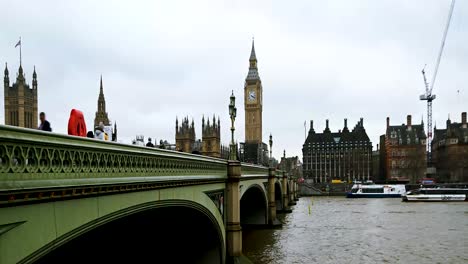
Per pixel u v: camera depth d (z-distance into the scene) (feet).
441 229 171.94
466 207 286.25
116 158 35.04
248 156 430.20
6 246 23.03
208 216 72.08
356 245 133.08
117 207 36.14
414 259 113.29
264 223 176.04
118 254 64.75
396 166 593.42
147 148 42.27
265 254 117.91
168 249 82.48
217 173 79.46
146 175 42.16
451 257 116.16
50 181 25.77
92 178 30.94
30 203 24.75
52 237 26.99
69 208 28.89
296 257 114.01
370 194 420.36
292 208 282.97
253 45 593.42
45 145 25.18
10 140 22.18
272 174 181.16
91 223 31.73
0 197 21.90
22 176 23.39
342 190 502.79
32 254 25.05
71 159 28.22
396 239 145.18
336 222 195.72
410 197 353.72
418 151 574.97
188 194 59.21
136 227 59.82
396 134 601.21
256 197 165.58
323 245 132.46
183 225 77.71
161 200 47.47
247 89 581.94
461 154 536.01
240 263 86.53
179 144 353.51
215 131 348.59
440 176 556.92
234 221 88.99
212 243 84.58
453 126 568.41
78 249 49.90
